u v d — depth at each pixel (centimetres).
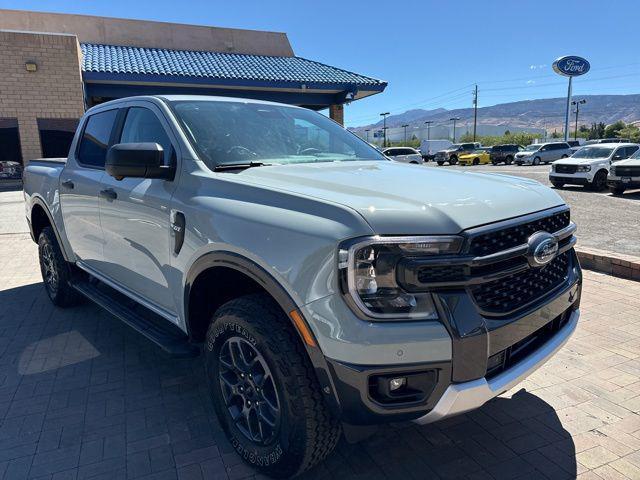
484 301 221
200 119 324
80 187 401
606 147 1827
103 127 403
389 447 285
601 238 852
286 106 398
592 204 1337
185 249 277
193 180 285
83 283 453
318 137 371
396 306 202
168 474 262
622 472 261
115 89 1769
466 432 298
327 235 206
